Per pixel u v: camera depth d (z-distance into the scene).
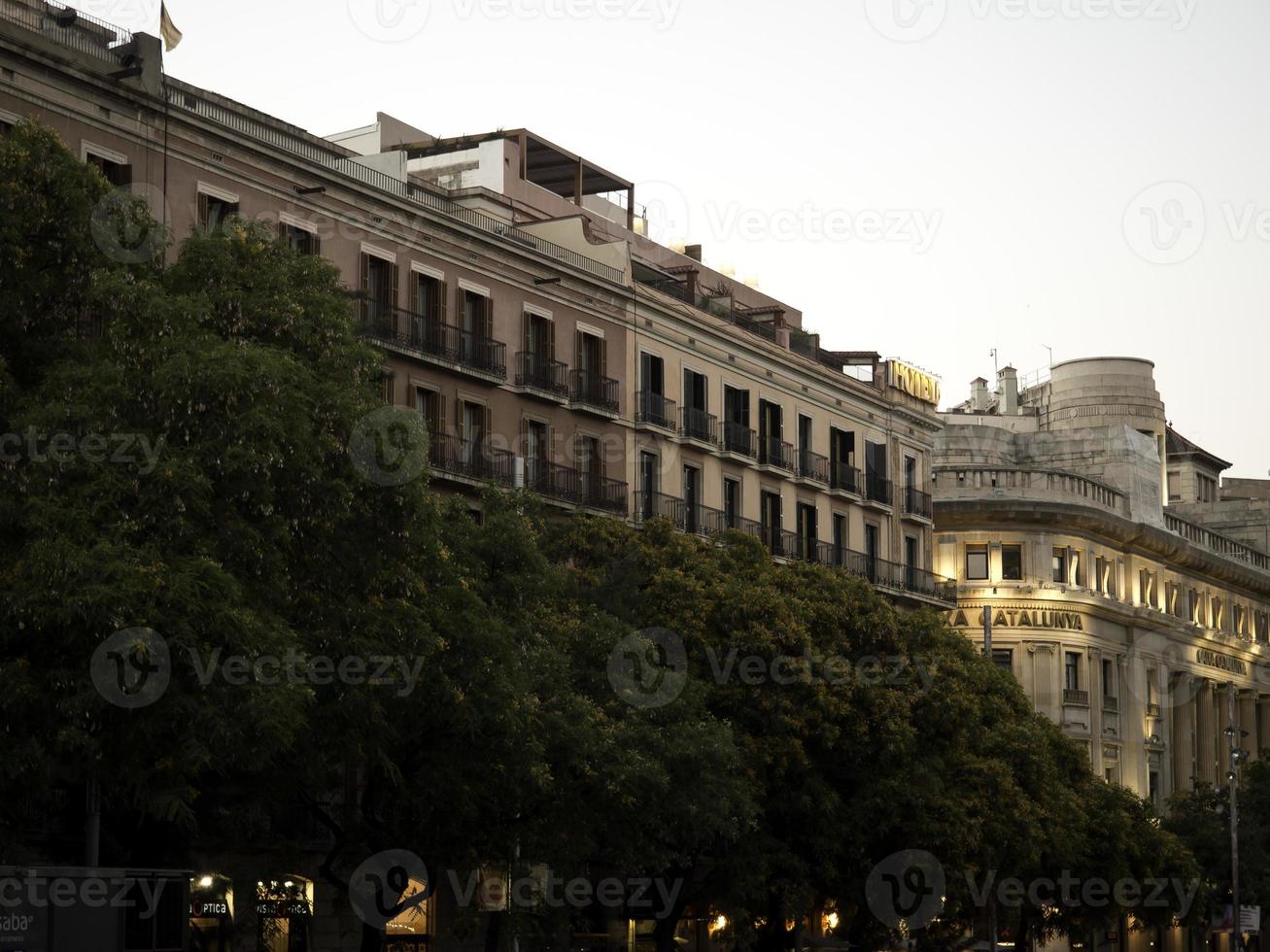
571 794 47.56
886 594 90.19
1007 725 70.38
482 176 83.44
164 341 37.50
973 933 80.06
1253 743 128.25
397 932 59.41
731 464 80.25
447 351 64.88
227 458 36.78
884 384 92.75
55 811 47.31
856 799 58.53
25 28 51.91
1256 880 100.06
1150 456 119.38
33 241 38.16
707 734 51.22
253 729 36.09
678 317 77.50
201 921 51.97
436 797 43.94
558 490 69.00
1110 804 81.06
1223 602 126.56
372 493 40.28
